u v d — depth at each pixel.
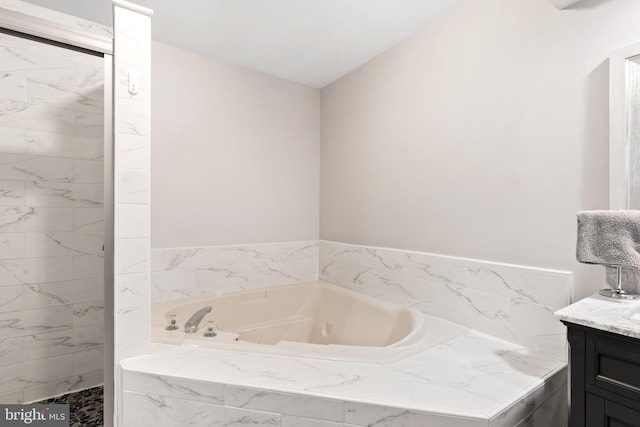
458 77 1.96
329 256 2.93
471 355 1.55
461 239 1.95
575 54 1.48
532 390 1.25
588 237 1.31
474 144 1.88
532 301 1.61
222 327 2.43
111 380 1.49
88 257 2.18
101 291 2.21
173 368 1.37
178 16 2.03
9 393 1.97
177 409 1.30
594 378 1.06
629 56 1.31
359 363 1.44
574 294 1.49
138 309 1.49
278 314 2.67
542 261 1.60
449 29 2.00
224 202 2.60
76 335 2.15
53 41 1.39
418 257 2.16
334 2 1.92
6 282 1.97
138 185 1.50
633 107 1.31
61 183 2.10
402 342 1.69
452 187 2.00
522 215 1.67
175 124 2.39
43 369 2.06
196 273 2.46
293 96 2.95
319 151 3.11
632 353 0.98
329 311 2.67
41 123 2.04
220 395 1.25
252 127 2.73
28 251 2.02
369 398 1.16
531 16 1.63
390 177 2.40
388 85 2.42
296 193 2.97
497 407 1.12
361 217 2.65
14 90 1.98
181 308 2.25
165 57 2.35
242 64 2.64
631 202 1.33
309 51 2.46
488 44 1.81
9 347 1.97
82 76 2.09
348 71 2.76
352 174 2.74
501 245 1.76
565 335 1.49
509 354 1.56
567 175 1.51
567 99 1.51
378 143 2.50
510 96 1.71
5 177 1.96
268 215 2.81
